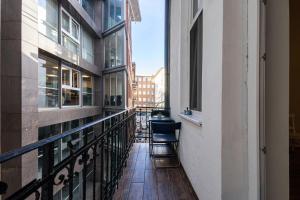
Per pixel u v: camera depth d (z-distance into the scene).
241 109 1.48
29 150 0.76
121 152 2.98
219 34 1.56
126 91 10.54
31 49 5.02
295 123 2.91
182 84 3.54
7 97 4.63
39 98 6.25
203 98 2.02
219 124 1.54
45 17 6.43
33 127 5.09
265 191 1.26
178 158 3.54
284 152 1.28
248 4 1.43
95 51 11.80
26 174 4.27
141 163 3.43
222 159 1.49
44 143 0.86
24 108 4.76
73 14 8.60
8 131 4.62
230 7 1.50
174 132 3.63
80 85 9.75
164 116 5.38
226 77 1.50
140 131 5.76
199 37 2.65
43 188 0.88
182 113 3.34
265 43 1.27
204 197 1.95
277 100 1.28
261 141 1.27
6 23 4.62
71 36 8.56
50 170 0.90
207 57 1.88
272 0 1.28
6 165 4.15
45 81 6.62
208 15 1.86
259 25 1.28
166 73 5.82
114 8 11.25
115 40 11.06
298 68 2.92
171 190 2.43
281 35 1.28
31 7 5.01
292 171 2.14
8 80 4.63
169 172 3.02
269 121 1.28
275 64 1.28
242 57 1.48
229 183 1.48
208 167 1.83
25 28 4.79
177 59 4.07
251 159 1.37
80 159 1.37
